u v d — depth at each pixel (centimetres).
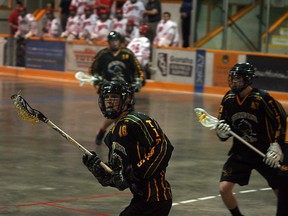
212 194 1082
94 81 1484
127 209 640
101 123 1831
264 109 827
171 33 2806
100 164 636
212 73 2662
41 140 1548
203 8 2878
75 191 1078
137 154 627
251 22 2812
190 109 2183
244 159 846
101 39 2961
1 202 995
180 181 1170
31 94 2477
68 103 2252
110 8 3042
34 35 3228
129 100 638
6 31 3753
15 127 1725
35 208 966
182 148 1502
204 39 2888
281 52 2742
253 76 831
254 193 1104
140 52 2117
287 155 714
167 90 2773
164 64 2792
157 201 625
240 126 844
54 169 1241
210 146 1541
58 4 3647
